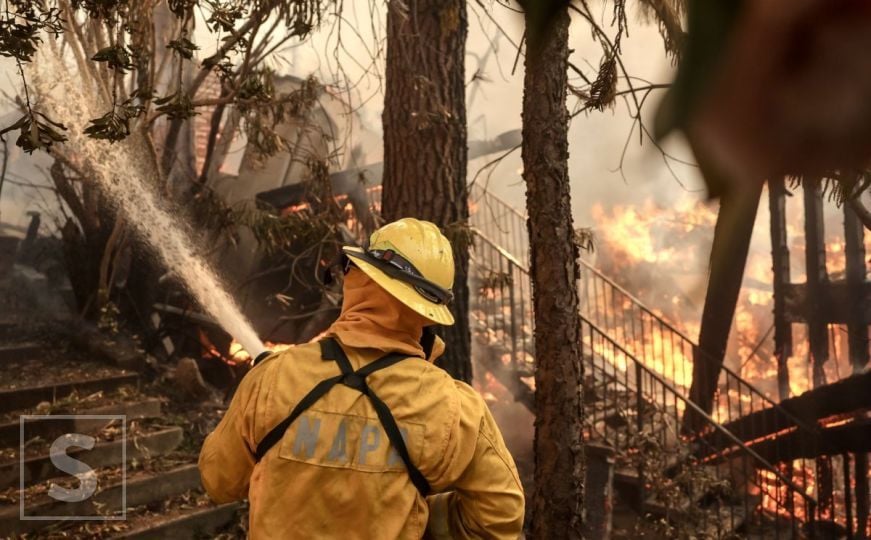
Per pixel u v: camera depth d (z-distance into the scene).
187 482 4.91
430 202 5.14
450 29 5.04
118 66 3.37
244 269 7.28
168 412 5.72
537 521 3.68
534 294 3.67
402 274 1.97
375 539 1.80
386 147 5.26
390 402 1.86
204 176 6.58
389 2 4.83
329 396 1.86
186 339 7.43
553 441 3.63
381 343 1.92
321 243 6.01
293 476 1.82
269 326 7.12
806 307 7.67
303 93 5.72
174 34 5.43
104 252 6.38
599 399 7.77
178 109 3.52
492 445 1.96
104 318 6.12
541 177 3.54
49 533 4.21
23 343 6.12
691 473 6.54
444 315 2.01
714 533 6.44
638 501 6.55
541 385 3.67
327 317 6.61
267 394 1.90
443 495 2.06
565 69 3.54
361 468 1.81
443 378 1.95
